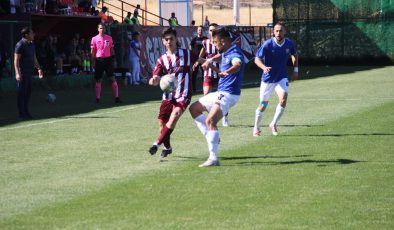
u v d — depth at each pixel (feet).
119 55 154.71
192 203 43.65
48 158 60.23
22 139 71.51
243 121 84.84
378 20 210.18
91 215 41.01
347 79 155.63
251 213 41.24
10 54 134.41
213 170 54.13
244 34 207.62
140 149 64.59
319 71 188.03
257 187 47.93
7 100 119.75
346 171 53.16
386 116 86.74
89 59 156.04
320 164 56.08
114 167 55.83
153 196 45.55
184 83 58.13
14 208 42.78
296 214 40.93
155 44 169.27
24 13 139.95
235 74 56.75
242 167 55.26
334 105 100.89
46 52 144.56
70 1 167.73
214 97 56.90
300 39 216.33
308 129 76.48
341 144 65.77
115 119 88.38
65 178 51.65
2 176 52.54
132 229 38.14
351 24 212.23
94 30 171.94
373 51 211.41
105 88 145.89
